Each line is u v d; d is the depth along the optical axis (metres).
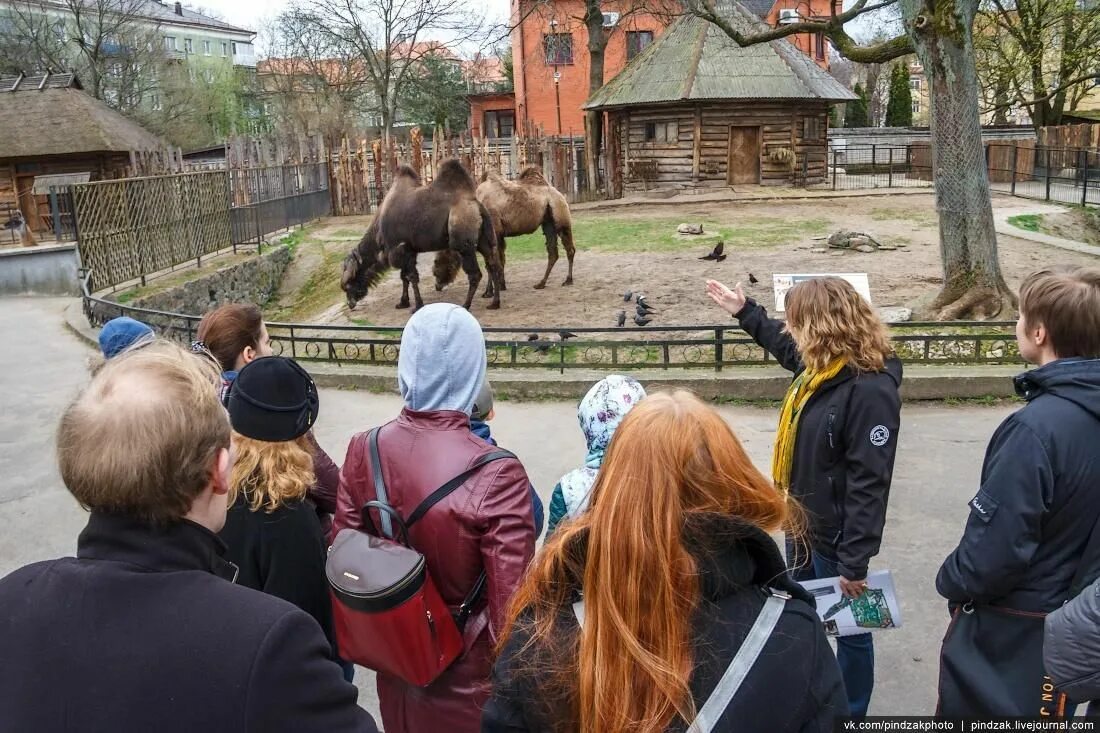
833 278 3.20
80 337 11.77
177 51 69.19
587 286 13.10
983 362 8.06
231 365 3.52
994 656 2.45
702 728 1.41
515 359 8.55
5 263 16.08
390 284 14.58
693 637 1.47
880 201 22.06
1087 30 28.56
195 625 1.43
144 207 14.95
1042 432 2.29
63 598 1.47
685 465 1.52
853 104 46.84
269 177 21.80
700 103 24.08
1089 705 2.44
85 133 24.31
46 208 23.89
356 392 8.68
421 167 25.27
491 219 11.80
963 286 9.73
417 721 2.45
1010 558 2.30
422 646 2.25
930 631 4.27
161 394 1.53
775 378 7.87
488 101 48.84
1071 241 16.20
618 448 1.58
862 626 3.09
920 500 5.75
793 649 1.50
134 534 1.51
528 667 1.56
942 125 9.56
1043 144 27.78
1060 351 2.39
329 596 2.79
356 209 26.41
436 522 2.39
